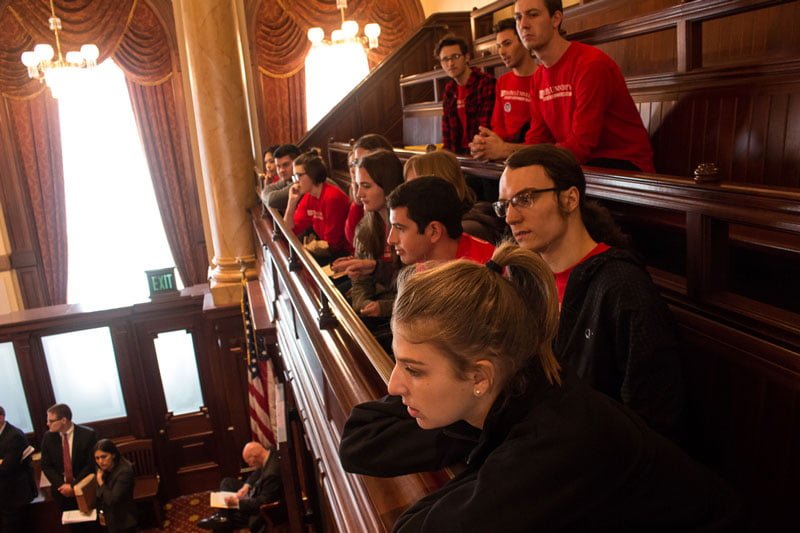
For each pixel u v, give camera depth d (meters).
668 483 0.73
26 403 7.05
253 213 5.98
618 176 1.67
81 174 8.16
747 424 1.39
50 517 6.69
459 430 0.95
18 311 7.38
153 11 7.78
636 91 2.84
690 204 1.43
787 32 2.42
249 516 5.25
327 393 2.18
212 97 5.95
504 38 2.82
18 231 7.97
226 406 7.11
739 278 1.86
